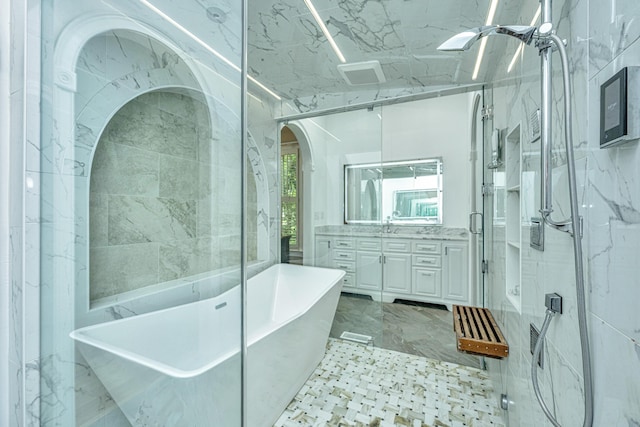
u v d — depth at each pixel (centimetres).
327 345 274
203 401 126
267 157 311
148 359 129
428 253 371
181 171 163
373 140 293
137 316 146
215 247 143
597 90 66
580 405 75
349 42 195
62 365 101
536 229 110
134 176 156
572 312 81
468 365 236
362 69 230
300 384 205
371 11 163
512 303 149
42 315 92
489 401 191
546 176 87
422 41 189
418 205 423
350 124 302
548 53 88
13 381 88
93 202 137
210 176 145
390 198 439
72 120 106
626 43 55
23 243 86
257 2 158
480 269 272
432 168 414
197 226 154
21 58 85
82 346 111
